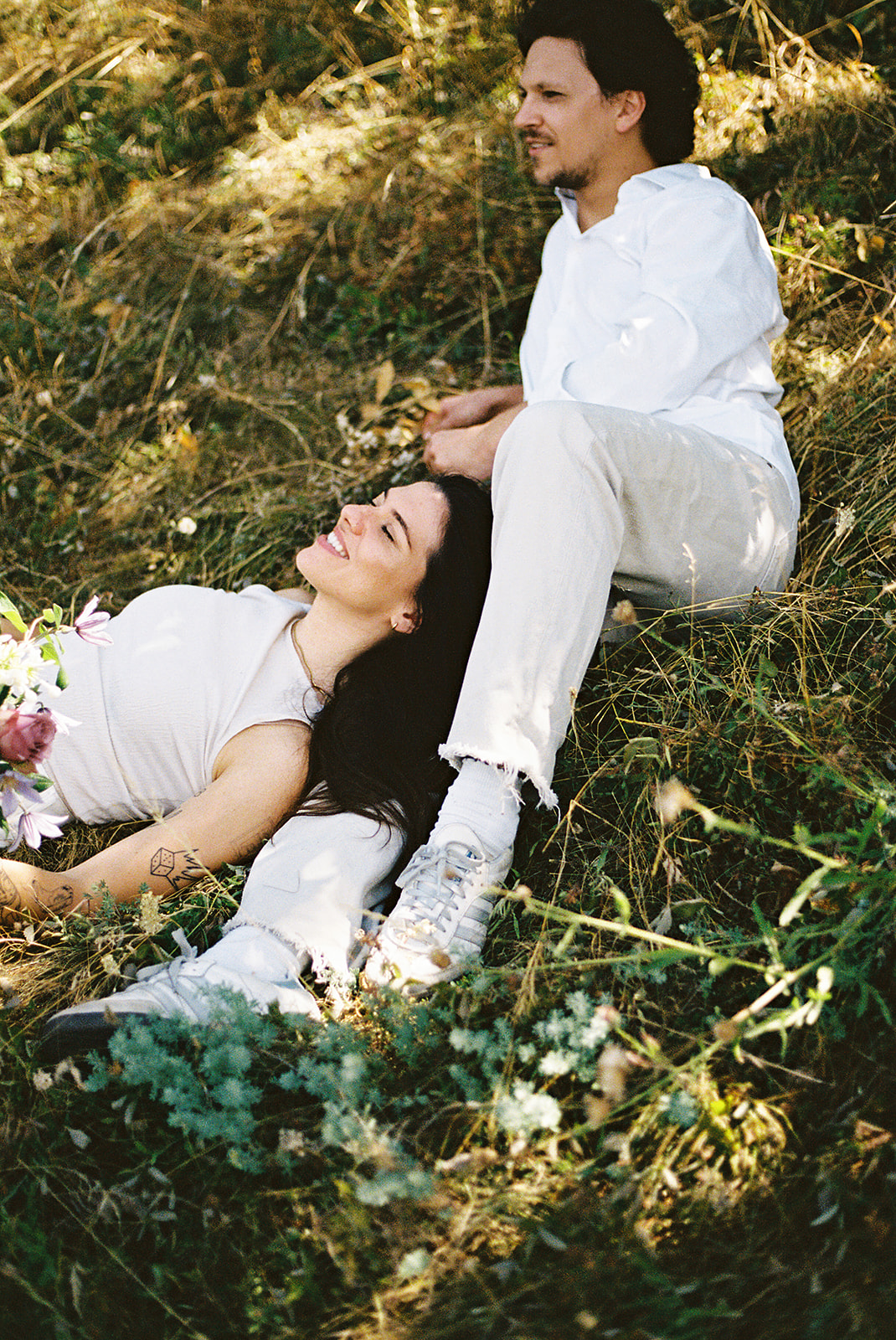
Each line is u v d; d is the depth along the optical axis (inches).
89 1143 66.9
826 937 69.2
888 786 71.0
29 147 183.0
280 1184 64.4
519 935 76.6
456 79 170.4
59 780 89.1
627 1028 68.6
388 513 90.7
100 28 186.9
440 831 78.0
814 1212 59.1
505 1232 60.6
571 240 107.2
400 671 89.4
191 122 181.8
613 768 83.7
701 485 86.1
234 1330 58.0
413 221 158.1
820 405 116.2
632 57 101.5
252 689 88.7
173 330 152.3
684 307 93.7
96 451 140.6
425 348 145.6
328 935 76.7
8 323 151.7
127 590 124.5
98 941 77.5
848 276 122.6
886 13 147.9
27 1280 58.7
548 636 78.4
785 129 140.6
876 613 87.7
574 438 79.6
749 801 78.4
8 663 70.4
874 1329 52.3
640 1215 59.2
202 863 82.3
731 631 90.3
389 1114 67.2
